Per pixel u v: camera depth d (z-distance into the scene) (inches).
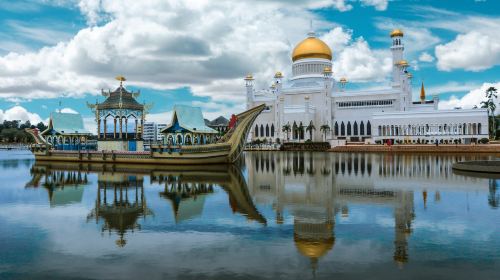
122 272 469.4
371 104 5359.3
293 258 510.0
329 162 2409.0
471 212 785.6
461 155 3272.6
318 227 673.0
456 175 1520.7
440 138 4552.2
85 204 932.0
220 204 911.7
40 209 872.3
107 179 1485.0
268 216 769.6
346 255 518.9
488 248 541.3
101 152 2433.6
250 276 451.5
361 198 978.1
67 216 792.9
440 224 684.1
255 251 542.0
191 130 2226.9
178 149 2146.9
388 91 5246.1
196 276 454.0
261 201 948.0
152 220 745.6
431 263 484.4
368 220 722.8
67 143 2977.4
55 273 469.1
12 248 568.4
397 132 4827.8
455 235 609.9
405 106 5167.3
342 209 832.9
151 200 979.3
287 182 1337.4
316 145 4771.2
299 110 5369.1
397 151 4028.1
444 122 4579.2
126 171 1831.9
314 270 465.4
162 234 640.4
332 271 461.4
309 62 5940.0
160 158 2203.5
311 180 1395.2
